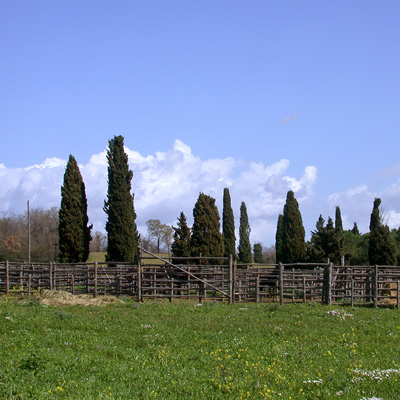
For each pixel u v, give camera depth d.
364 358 15.14
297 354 15.38
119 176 51.50
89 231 54.47
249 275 32.78
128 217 51.56
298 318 22.20
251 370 13.52
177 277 30.80
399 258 63.88
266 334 18.61
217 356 14.91
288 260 62.19
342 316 22.58
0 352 14.10
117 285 29.64
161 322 20.55
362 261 68.94
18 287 32.03
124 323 20.11
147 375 12.85
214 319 21.50
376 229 61.03
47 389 11.34
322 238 57.28
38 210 86.06
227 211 68.75
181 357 14.79
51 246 77.44
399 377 12.70
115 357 14.62
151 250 101.56
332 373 13.27
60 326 18.97
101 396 10.89
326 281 28.05
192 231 54.09
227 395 11.55
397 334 18.97
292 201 63.22
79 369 13.00
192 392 11.70
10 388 11.06
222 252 54.31
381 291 29.77
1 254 72.44
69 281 30.31
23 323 18.73
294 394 11.73
